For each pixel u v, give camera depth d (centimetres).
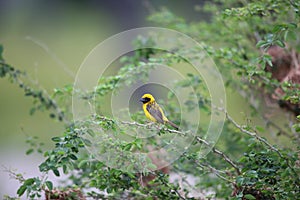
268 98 1205
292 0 927
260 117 1162
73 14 3484
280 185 834
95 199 976
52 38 3297
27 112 2327
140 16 3144
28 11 3475
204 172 912
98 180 876
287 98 930
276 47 1202
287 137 1147
